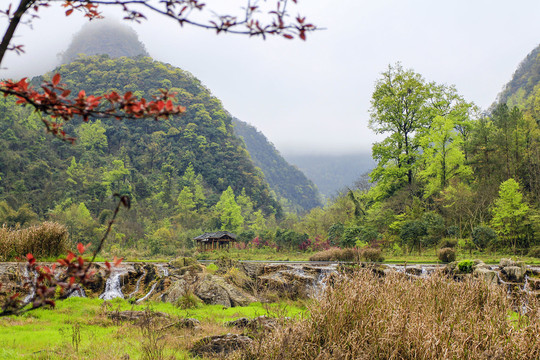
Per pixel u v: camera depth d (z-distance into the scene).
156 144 144.50
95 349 8.23
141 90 165.12
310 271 20.95
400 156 46.06
